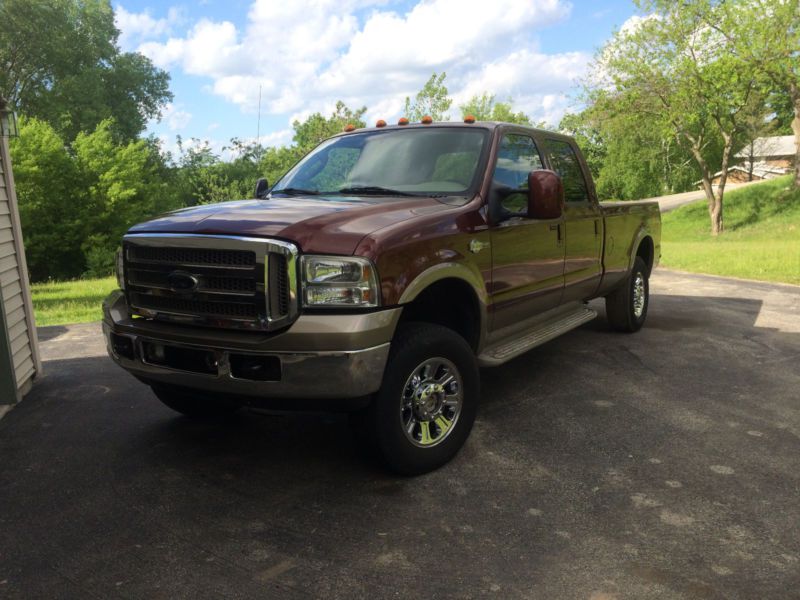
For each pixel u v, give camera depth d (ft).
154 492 11.68
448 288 13.17
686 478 11.78
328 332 10.35
